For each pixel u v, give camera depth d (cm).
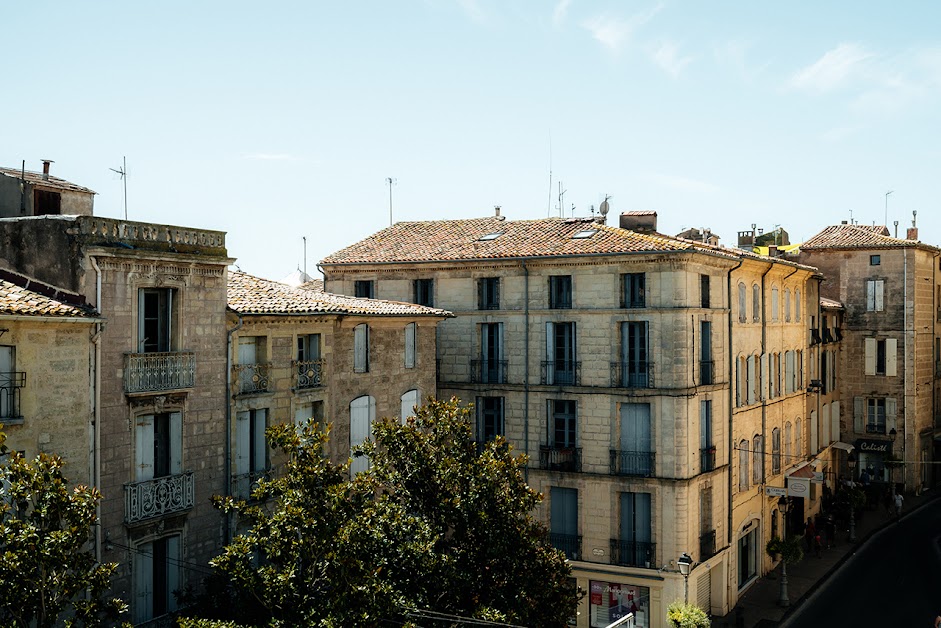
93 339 2294
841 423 6025
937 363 6306
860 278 5981
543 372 3897
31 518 1719
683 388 3616
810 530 4775
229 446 2680
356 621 1919
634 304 3728
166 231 2500
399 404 3469
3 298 2158
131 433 2406
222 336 2666
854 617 3734
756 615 3816
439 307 4147
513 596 2256
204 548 2598
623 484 3697
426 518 2317
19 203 2591
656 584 3619
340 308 3103
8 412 2116
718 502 3884
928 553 4625
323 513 2073
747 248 6047
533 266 3909
